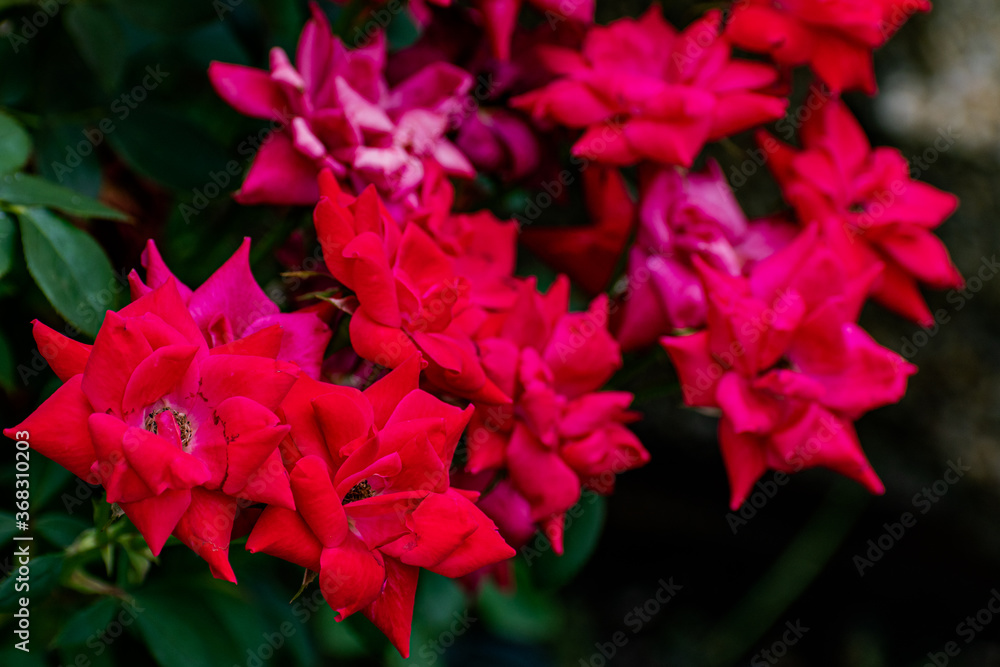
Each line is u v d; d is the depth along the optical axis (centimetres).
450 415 69
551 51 77
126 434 66
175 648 76
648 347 76
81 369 67
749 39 76
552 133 78
